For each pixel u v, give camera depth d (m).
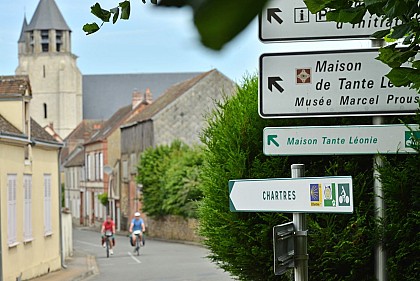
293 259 5.46
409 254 6.03
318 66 5.68
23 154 26.83
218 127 7.24
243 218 6.84
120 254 41.22
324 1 2.25
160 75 134.00
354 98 5.66
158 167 53.38
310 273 6.47
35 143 27.83
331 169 6.52
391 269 6.06
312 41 5.41
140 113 68.44
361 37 5.34
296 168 5.39
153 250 43.47
